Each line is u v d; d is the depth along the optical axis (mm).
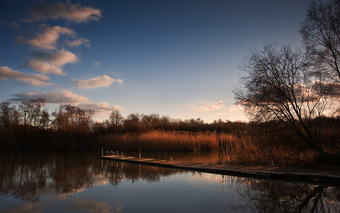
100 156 38156
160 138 40844
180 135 41281
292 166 18594
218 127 54375
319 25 17594
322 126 19391
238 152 23844
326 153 17469
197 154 34750
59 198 12609
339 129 19406
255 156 21734
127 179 17562
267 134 20312
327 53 17516
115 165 26062
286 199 11633
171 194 12938
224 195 12570
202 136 40562
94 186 15445
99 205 11219
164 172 20344
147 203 11359
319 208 10211
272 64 19000
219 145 39188
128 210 10391
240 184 15125
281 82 18719
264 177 17000
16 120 62750
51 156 38969
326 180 14578
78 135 58406
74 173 21031
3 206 11305
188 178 17422
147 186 15055
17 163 29562
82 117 65562
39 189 14836
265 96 19141
